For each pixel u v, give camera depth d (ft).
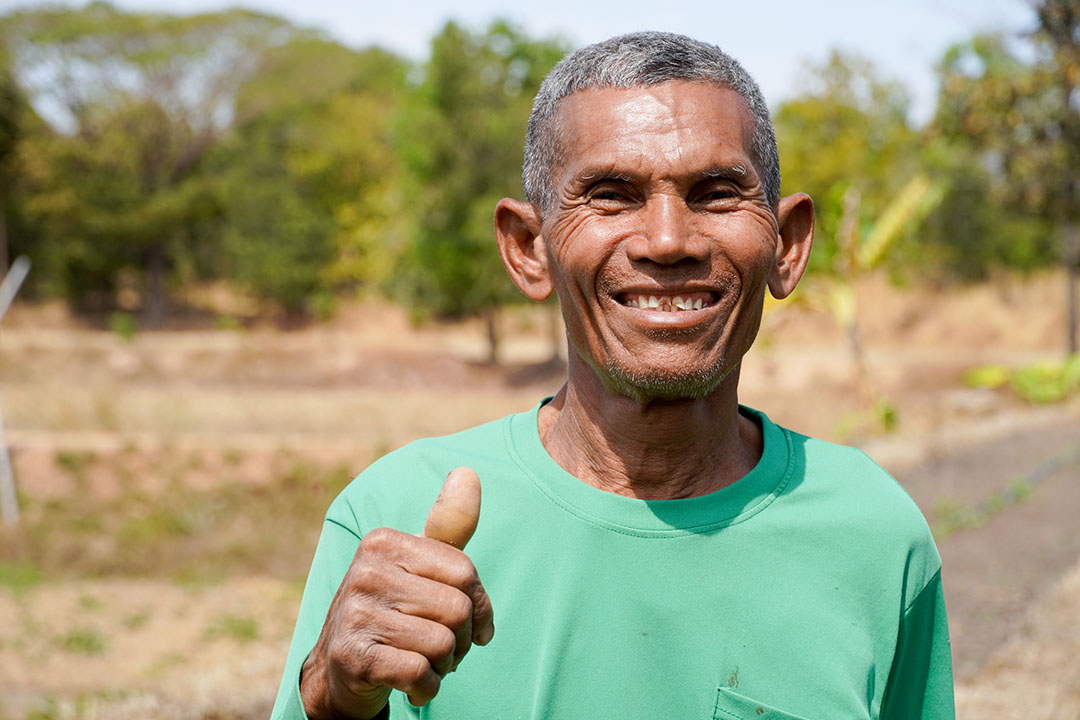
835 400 62.39
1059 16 47.16
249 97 120.06
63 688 24.11
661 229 4.51
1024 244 104.32
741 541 4.91
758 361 77.15
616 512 4.90
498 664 4.73
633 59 4.69
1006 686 16.57
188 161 120.98
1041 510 30.53
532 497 4.99
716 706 4.70
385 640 3.65
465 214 84.12
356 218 122.83
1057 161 54.44
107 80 115.75
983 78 51.44
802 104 89.56
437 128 82.79
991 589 22.71
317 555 5.16
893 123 91.45
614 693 4.68
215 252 133.18
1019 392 60.29
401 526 5.03
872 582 4.96
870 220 46.62
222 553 36.91
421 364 88.43
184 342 97.50
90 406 54.39
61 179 110.83
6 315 103.71
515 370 88.79
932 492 33.37
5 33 111.45
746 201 4.71
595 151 4.63
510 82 85.30
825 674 4.72
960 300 99.25
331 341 98.53
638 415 4.96
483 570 4.90
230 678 20.92
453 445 5.35
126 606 31.14
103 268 114.21
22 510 41.16
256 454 45.60
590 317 4.83
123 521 40.06
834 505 5.08
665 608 4.78
